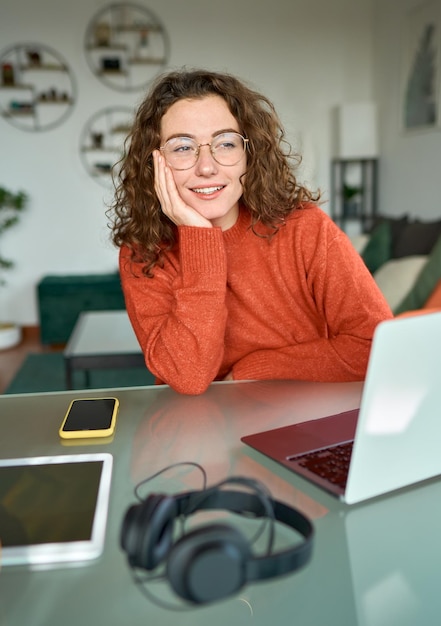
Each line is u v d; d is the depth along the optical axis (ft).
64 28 15.81
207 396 3.60
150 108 4.04
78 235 16.94
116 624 1.74
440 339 2.08
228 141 3.98
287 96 16.96
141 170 4.20
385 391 2.06
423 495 2.38
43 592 1.86
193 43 16.34
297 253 4.30
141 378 12.45
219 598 1.44
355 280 4.15
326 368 4.07
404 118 14.96
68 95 16.17
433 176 13.69
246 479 1.78
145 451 2.81
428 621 1.77
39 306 15.49
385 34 15.87
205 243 3.93
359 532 2.14
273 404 3.42
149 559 1.59
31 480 2.51
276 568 1.52
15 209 16.48
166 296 4.25
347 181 17.39
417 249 11.25
